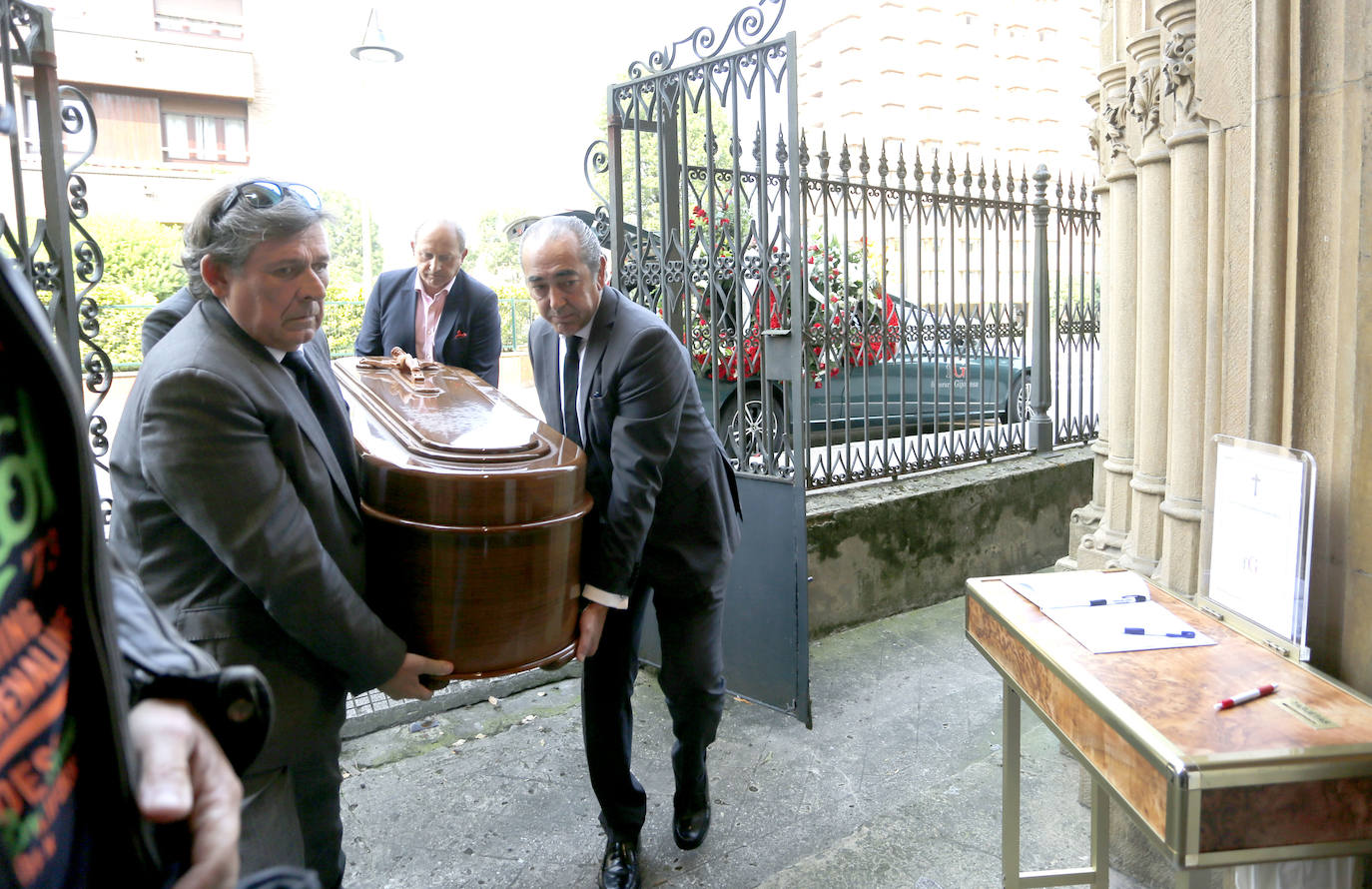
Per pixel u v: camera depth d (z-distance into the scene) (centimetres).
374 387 225
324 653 154
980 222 502
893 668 387
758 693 351
